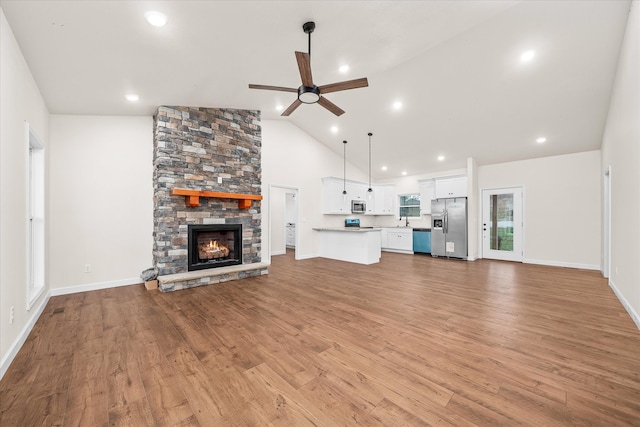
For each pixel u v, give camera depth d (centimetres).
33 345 231
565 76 381
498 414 150
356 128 630
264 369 196
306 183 714
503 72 391
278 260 683
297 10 230
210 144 459
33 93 283
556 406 156
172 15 212
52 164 377
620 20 295
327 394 168
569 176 584
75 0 185
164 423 145
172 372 192
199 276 414
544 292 389
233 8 215
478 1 250
